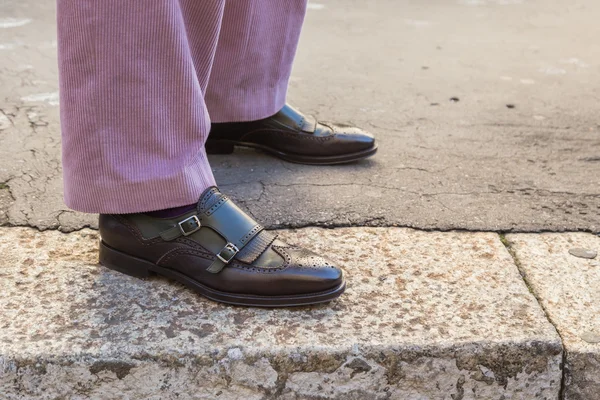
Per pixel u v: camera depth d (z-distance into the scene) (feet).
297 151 6.48
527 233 5.41
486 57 11.03
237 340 4.00
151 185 4.18
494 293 4.57
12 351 3.83
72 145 4.11
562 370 4.15
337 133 6.46
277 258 4.33
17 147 6.47
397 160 6.72
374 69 10.04
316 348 3.98
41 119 7.21
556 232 5.45
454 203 5.83
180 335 4.03
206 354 3.93
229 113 6.19
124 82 3.93
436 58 10.85
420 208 5.71
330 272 4.29
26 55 9.53
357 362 4.02
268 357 3.96
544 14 14.76
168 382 3.97
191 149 4.27
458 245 5.16
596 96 9.13
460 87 9.32
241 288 4.27
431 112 8.23
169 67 4.01
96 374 3.89
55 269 4.61
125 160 4.13
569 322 4.35
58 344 3.90
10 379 3.84
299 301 4.28
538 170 6.63
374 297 4.47
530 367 4.14
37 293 4.33
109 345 3.91
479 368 4.11
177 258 4.38
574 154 7.08
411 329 4.17
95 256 4.80
